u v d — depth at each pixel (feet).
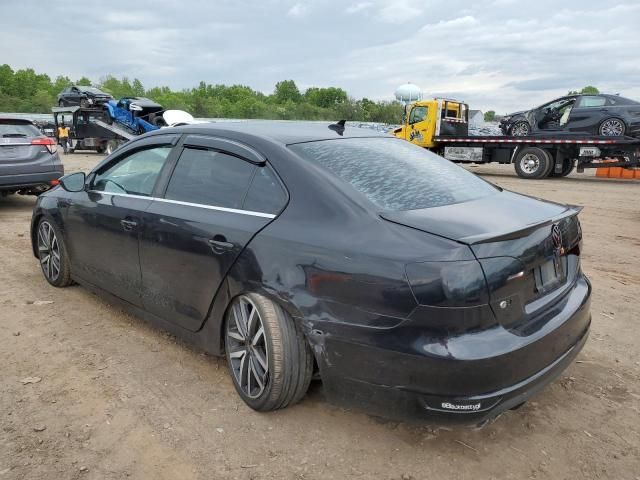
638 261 22.07
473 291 7.97
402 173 10.73
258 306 9.77
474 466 8.98
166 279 11.89
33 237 17.61
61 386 11.19
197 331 11.52
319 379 10.64
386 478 8.66
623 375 12.09
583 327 10.29
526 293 8.82
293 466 8.89
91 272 14.75
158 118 73.10
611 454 9.36
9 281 17.65
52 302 15.74
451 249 8.09
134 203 12.85
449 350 7.93
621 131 55.01
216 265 10.57
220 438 9.57
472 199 10.41
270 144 10.73
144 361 12.29
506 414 10.47
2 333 13.69
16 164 27.61
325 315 8.90
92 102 78.84
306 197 9.72
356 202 9.32
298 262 9.24
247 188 10.67
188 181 11.91
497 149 59.62
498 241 8.36
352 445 9.44
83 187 14.98
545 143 55.83
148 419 10.09
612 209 35.94
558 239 9.71
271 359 9.61
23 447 9.24
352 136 12.05
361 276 8.49
